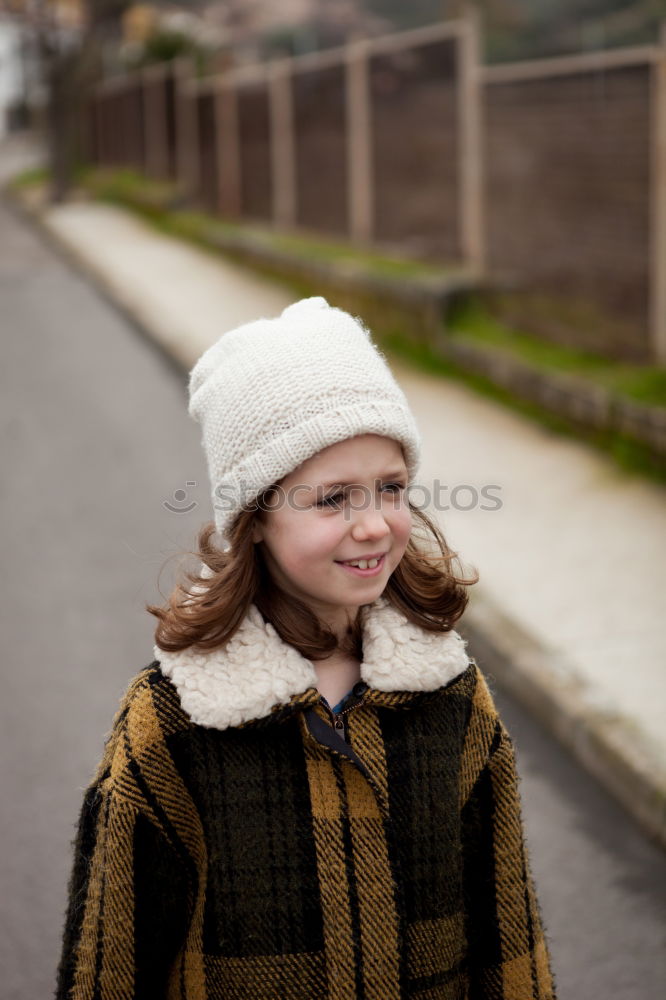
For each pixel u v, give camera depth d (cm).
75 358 1085
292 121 1482
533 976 157
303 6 4519
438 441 739
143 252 1672
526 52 1510
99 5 3044
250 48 3728
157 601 525
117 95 2597
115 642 487
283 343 145
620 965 301
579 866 340
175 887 146
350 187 1302
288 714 142
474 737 157
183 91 2056
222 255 1577
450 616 158
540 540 566
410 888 147
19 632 500
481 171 966
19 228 2150
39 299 1396
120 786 143
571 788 379
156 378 1004
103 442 806
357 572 145
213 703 140
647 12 1523
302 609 149
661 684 414
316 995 143
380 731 148
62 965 148
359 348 146
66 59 2448
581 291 832
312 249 1310
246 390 143
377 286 1028
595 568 529
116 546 601
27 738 409
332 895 143
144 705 144
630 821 361
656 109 726
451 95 1017
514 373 806
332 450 142
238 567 146
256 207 1680
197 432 830
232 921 143
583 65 801
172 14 4331
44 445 802
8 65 4875
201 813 144
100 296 1413
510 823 159
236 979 143
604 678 421
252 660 143
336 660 155
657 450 655
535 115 870
